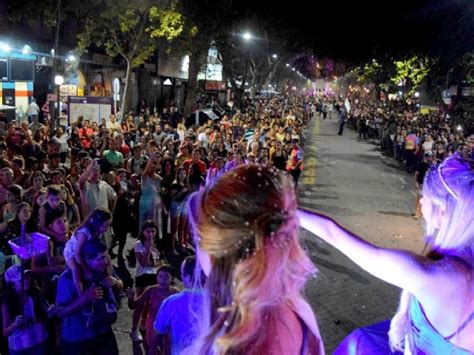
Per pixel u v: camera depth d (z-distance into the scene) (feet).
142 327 18.90
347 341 6.03
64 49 80.02
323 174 67.72
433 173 5.05
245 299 3.68
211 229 3.76
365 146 106.73
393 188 60.59
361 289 26.91
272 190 3.81
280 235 3.74
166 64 117.08
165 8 69.10
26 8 64.85
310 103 227.40
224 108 142.61
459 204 4.70
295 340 3.88
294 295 3.91
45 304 15.93
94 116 62.64
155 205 31.27
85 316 14.76
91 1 66.23
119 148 42.55
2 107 62.34
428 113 141.59
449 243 4.72
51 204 20.38
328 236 4.61
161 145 49.55
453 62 99.30
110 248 29.78
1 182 24.03
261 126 73.00
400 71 148.15
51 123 61.46
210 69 158.51
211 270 3.87
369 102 225.56
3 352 17.35
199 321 4.30
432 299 4.48
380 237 39.17
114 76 98.84
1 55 63.31
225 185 3.84
